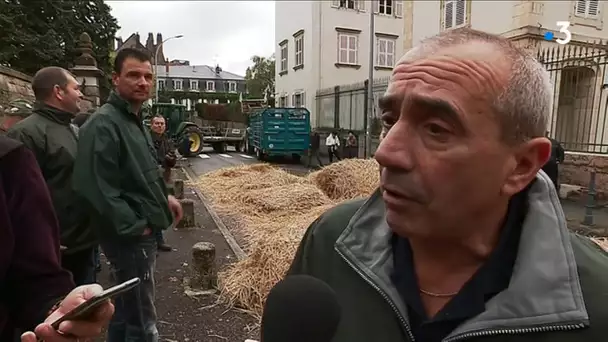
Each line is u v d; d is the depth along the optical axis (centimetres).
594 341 82
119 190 256
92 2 1867
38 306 131
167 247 574
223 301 416
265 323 74
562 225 92
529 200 95
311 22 2259
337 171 915
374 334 99
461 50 79
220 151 2406
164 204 277
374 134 1536
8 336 134
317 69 2261
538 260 88
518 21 1245
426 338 94
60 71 324
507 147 80
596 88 1065
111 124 255
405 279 99
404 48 1816
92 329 110
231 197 891
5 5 1276
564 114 1138
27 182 137
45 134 305
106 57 1908
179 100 4850
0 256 127
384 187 86
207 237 640
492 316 88
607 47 1091
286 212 763
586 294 86
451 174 79
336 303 77
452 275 95
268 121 1862
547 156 84
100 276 471
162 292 439
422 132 80
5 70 691
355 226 112
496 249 92
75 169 249
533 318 85
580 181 959
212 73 7956
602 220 744
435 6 1630
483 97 77
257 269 427
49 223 141
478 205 83
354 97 1844
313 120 2275
